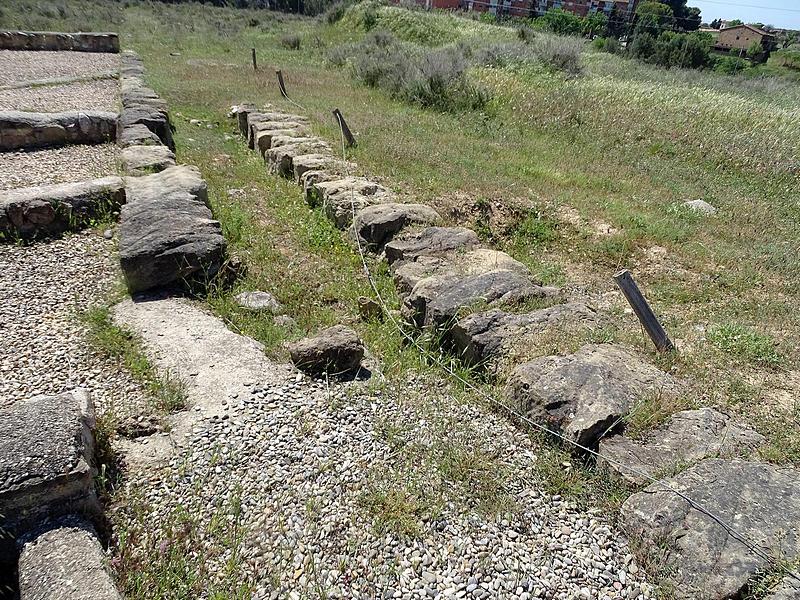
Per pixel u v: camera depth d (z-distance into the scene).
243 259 4.97
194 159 8.19
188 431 3.00
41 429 2.43
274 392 3.30
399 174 7.15
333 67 16.73
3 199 5.19
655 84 14.31
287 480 2.72
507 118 10.88
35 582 2.05
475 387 3.49
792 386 3.68
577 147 9.60
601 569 2.36
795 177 8.47
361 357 3.60
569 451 2.91
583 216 6.57
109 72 13.10
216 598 2.16
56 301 4.29
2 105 9.69
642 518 2.46
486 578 2.29
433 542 2.44
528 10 44.53
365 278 5.04
